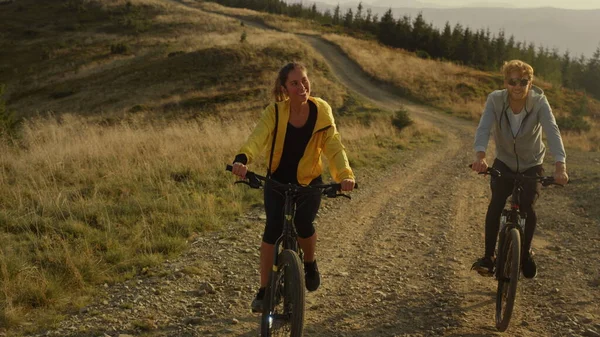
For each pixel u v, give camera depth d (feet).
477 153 14.57
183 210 24.35
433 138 76.43
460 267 19.93
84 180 28.63
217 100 127.65
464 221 27.14
